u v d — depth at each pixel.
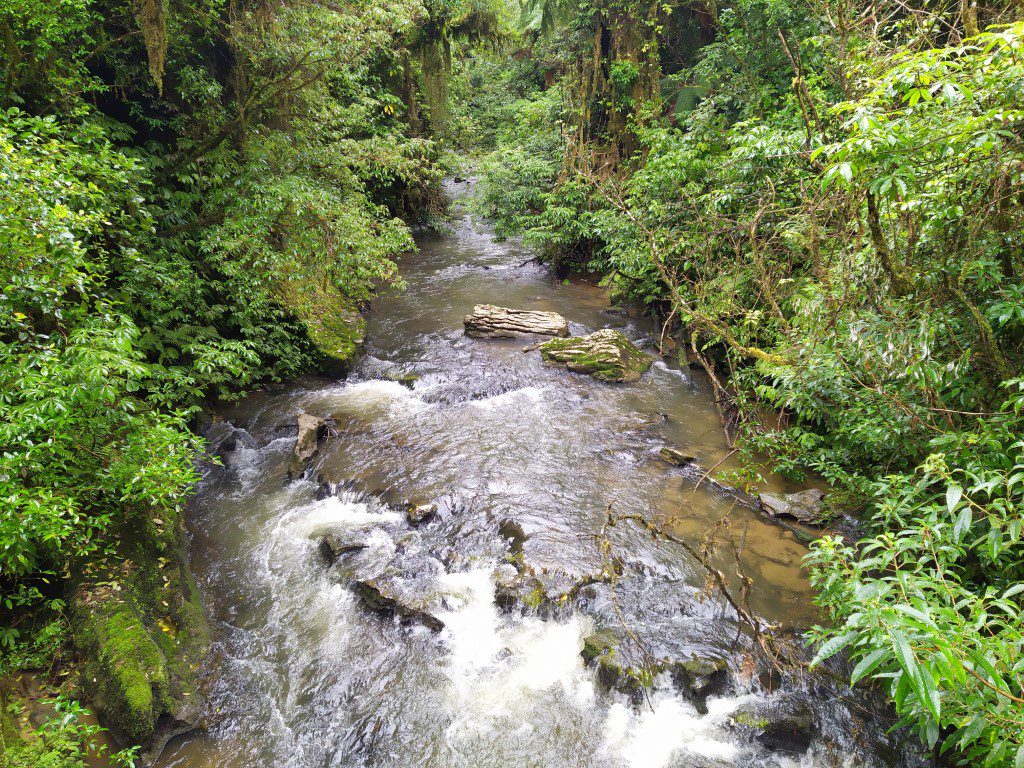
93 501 4.54
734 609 4.90
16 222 3.72
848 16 4.52
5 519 3.43
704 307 6.27
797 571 5.29
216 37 9.20
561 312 12.47
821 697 4.14
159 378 6.31
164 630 4.51
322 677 4.49
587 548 5.59
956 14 4.25
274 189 7.20
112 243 6.55
